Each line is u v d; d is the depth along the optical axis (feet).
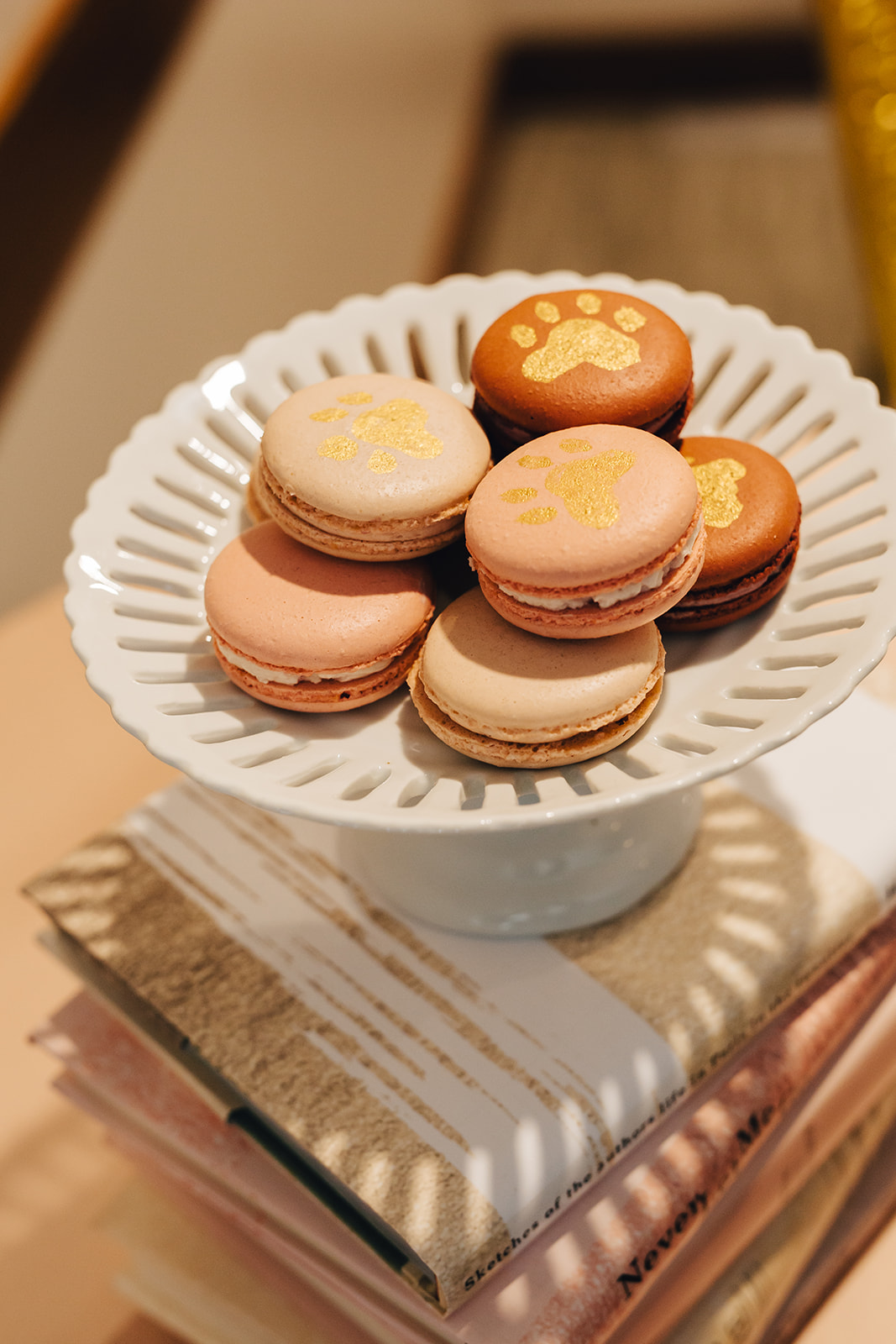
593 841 1.24
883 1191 1.38
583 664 1.10
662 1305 1.20
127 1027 1.31
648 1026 1.20
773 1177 1.25
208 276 3.37
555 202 4.85
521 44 5.45
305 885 1.32
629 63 5.40
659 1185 1.17
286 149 3.63
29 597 2.92
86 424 3.00
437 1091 1.17
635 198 4.77
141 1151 1.29
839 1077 1.29
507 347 1.20
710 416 1.34
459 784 1.09
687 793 1.30
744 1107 1.21
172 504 1.28
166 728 1.09
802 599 1.19
